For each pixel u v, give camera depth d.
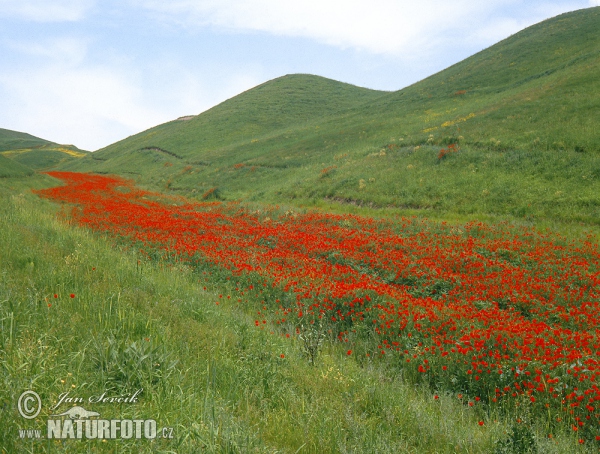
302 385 6.06
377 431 5.10
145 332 6.44
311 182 34.34
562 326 10.27
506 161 25.59
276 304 11.04
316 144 49.84
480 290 12.21
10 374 4.09
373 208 26.38
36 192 32.75
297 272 12.76
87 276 8.64
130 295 8.10
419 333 9.05
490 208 21.80
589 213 18.88
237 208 29.39
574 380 6.96
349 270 14.05
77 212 22.94
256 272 12.65
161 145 77.31
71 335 5.62
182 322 7.39
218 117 83.94
